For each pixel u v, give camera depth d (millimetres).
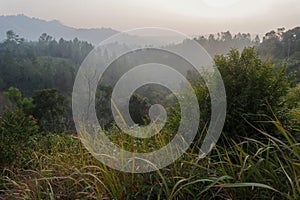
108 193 2088
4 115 4215
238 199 1878
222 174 1994
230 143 2471
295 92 2617
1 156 3541
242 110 2502
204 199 1933
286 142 2301
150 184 2090
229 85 2578
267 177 1904
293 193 1599
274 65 2588
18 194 2383
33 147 4137
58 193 2299
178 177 1962
